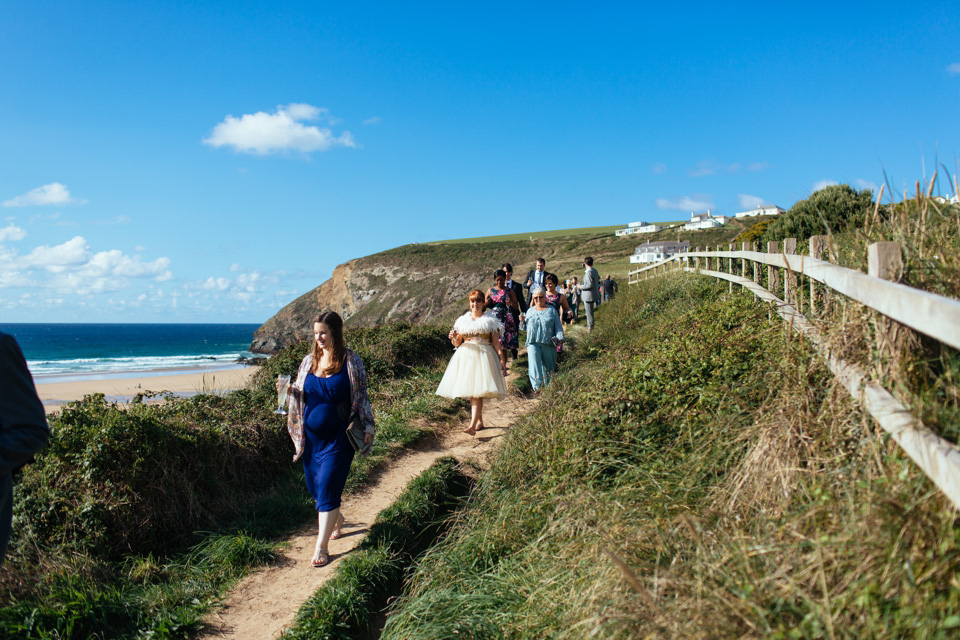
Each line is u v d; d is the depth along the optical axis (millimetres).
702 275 12195
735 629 2211
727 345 5664
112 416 5188
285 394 4855
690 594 2520
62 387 27734
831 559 2266
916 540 2012
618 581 2973
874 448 2557
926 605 1847
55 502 4504
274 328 96000
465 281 90562
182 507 5121
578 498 4176
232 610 4066
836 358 3098
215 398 7250
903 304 2143
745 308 7082
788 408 3422
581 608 3070
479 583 3924
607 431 5121
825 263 3547
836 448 2943
